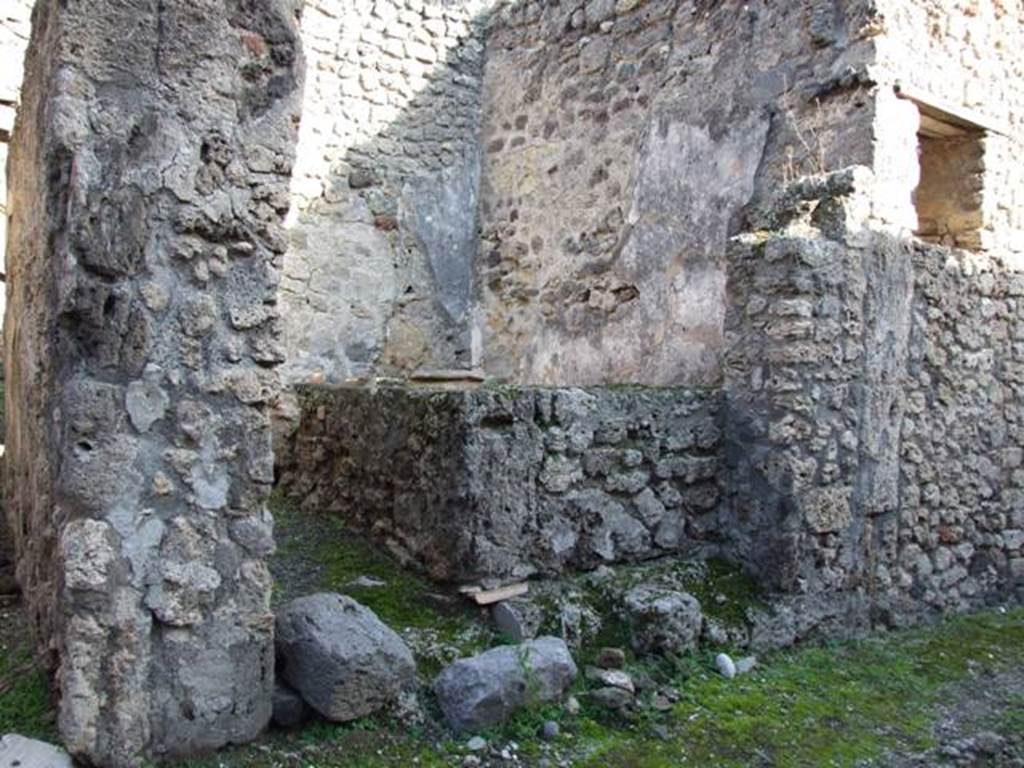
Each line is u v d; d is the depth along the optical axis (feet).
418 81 21.26
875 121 13.44
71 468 7.64
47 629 8.49
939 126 15.35
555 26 19.66
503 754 9.04
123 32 7.93
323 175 20.12
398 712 9.27
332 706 8.75
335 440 14.78
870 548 13.34
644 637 11.21
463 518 11.21
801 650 12.32
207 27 8.32
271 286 8.68
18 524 10.75
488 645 10.67
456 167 21.49
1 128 16.05
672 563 12.76
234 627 8.36
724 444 13.41
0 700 8.35
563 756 9.18
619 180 17.94
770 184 14.84
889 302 13.50
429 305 21.36
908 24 14.02
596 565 12.19
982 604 14.94
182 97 8.20
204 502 8.24
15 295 11.59
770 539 12.60
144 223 8.02
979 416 14.92
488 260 21.29
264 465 8.56
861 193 13.16
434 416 11.83
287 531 14.06
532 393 11.74
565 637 11.01
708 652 11.55
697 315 16.02
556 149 19.56
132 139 7.97
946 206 16.08
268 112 8.68
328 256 20.16
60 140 7.66
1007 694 11.39
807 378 12.64
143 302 8.02
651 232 17.08
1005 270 15.29
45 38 8.66
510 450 11.46
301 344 19.79
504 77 21.07
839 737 9.92
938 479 14.30
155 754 7.93
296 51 8.82
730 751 9.48
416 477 12.24
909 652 12.60
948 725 10.42
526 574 11.53
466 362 21.40
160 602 7.96
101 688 7.65
